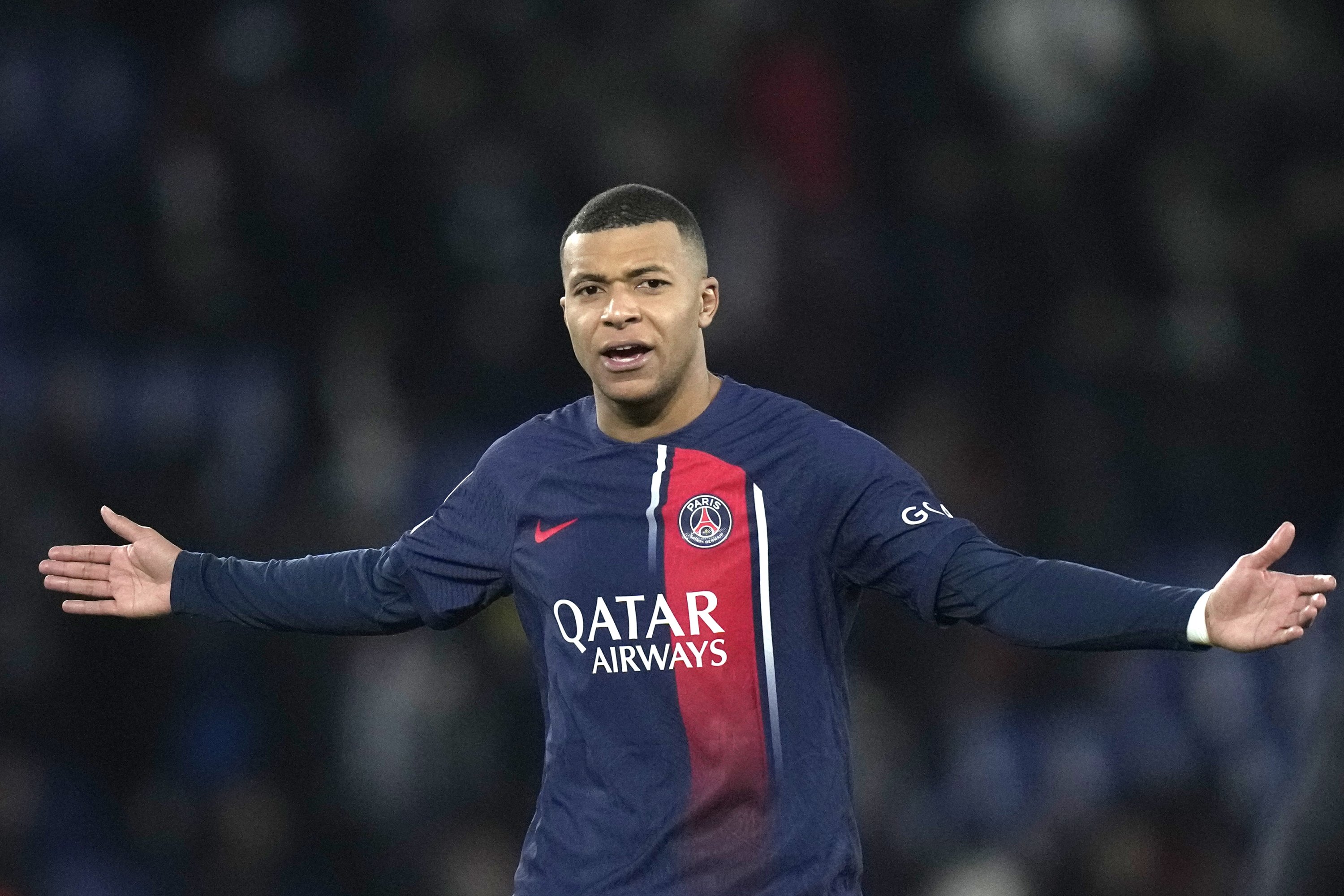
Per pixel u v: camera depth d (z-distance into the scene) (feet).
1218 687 134.82
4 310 143.02
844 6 166.30
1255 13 173.47
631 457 51.88
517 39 158.10
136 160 151.12
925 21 165.68
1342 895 46.65
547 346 150.20
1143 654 136.87
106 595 57.06
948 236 159.33
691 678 50.19
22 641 129.49
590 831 50.24
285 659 130.72
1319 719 47.60
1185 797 128.26
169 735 130.21
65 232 147.95
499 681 129.59
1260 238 166.30
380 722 128.36
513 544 52.54
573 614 51.13
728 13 163.73
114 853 126.11
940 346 156.25
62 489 135.33
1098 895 123.95
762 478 51.06
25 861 123.75
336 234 152.25
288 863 126.21
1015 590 48.67
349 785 128.06
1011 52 164.14
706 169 155.53
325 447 143.84
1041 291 159.33
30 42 152.25
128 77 154.40
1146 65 168.45
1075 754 132.05
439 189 152.87
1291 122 170.50
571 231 51.98
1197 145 167.43
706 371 53.21
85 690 129.90
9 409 138.21
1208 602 45.70
